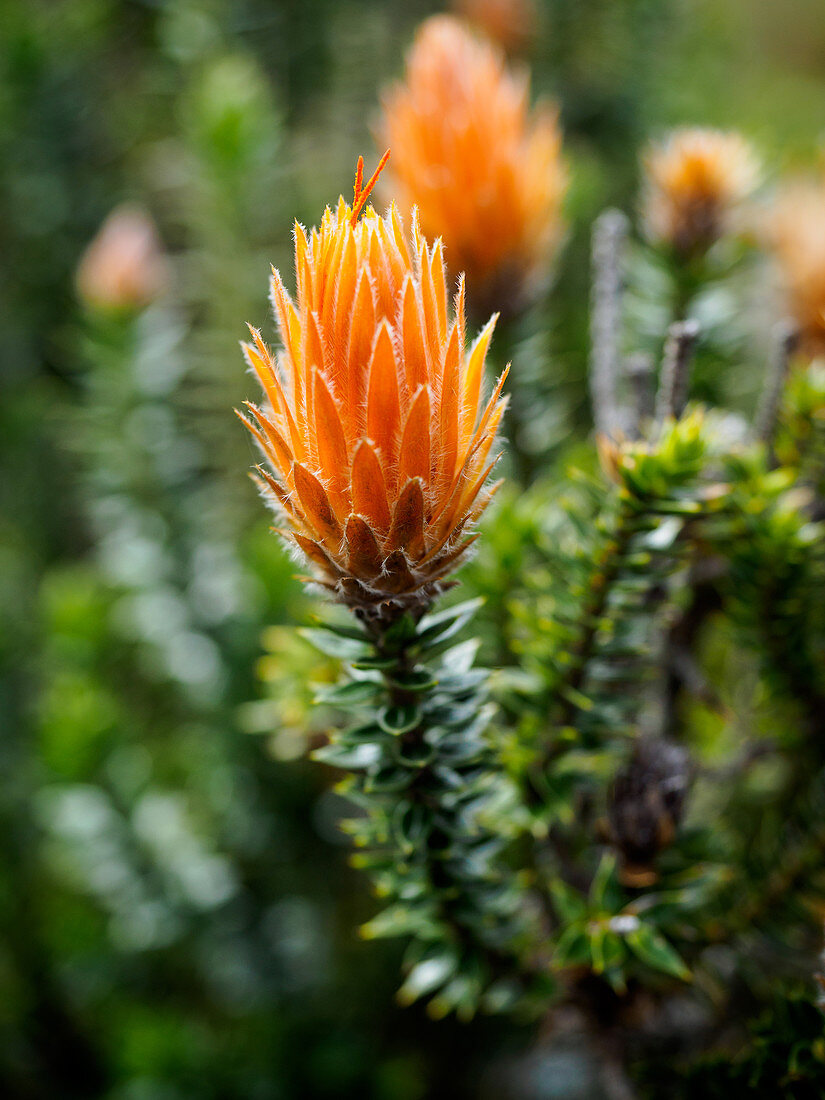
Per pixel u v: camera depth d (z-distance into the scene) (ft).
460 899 0.66
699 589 0.79
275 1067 0.97
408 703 0.60
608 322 0.74
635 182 1.39
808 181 0.95
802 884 0.70
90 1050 1.14
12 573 1.33
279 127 1.32
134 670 1.31
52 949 1.06
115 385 1.12
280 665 0.77
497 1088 1.06
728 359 0.94
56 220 1.39
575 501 0.79
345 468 0.53
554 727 0.69
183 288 1.40
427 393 0.52
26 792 1.18
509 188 0.77
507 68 1.39
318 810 1.04
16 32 1.34
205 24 1.36
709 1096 0.67
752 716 0.80
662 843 0.65
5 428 1.36
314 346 0.52
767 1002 0.77
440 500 0.54
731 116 1.54
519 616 0.70
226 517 1.16
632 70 1.47
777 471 0.74
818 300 0.83
